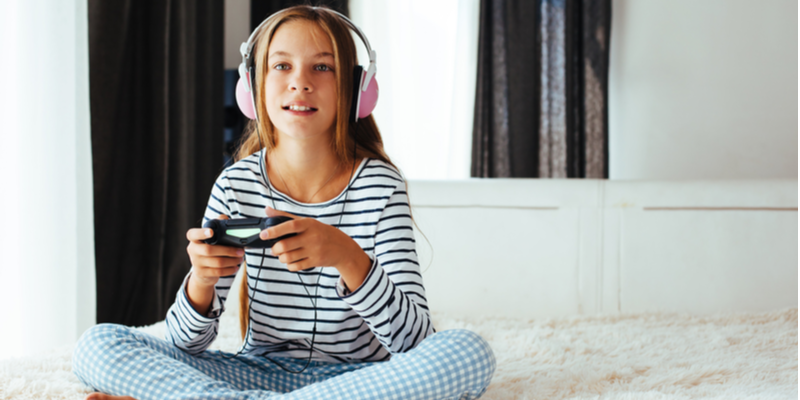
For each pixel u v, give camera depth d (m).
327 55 0.95
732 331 1.47
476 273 1.81
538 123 2.35
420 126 2.49
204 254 0.82
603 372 1.12
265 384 0.97
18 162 1.53
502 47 2.36
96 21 1.76
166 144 1.97
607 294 1.77
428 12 2.50
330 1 2.42
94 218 1.77
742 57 2.37
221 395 0.79
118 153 1.88
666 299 1.76
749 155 2.37
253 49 1.01
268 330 0.98
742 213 1.73
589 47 2.33
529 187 1.81
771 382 1.05
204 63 2.21
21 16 1.53
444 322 1.62
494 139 2.37
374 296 0.84
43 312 1.57
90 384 0.87
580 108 2.36
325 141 1.00
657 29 2.44
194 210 2.17
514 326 1.60
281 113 0.94
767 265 1.72
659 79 2.44
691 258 1.75
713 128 2.40
